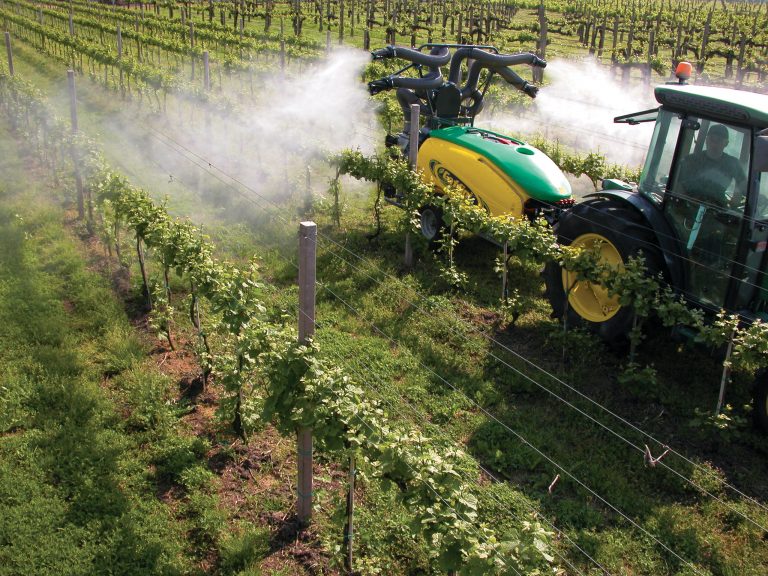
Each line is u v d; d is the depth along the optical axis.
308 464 4.93
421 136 10.52
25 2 37.12
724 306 6.44
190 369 6.86
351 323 7.70
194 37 28.41
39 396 6.22
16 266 8.52
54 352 6.86
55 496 5.18
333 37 32.69
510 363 7.12
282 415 4.89
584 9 43.50
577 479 5.58
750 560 4.90
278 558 4.80
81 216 10.39
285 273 8.76
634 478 5.63
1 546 4.75
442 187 9.73
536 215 8.37
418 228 9.02
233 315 5.79
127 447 5.76
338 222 10.44
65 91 18.67
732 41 31.36
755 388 6.00
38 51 24.41
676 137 6.75
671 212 6.88
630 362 6.68
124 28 28.73
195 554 4.84
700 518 5.28
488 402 6.50
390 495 5.25
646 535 5.08
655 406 6.55
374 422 4.41
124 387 6.51
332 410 4.52
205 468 5.58
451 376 6.88
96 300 7.86
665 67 24.19
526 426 6.16
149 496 5.27
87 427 5.88
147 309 7.93
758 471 5.77
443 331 7.65
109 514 5.07
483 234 8.63
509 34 35.59
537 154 8.97
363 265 9.17
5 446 5.63
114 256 9.12
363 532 4.95
